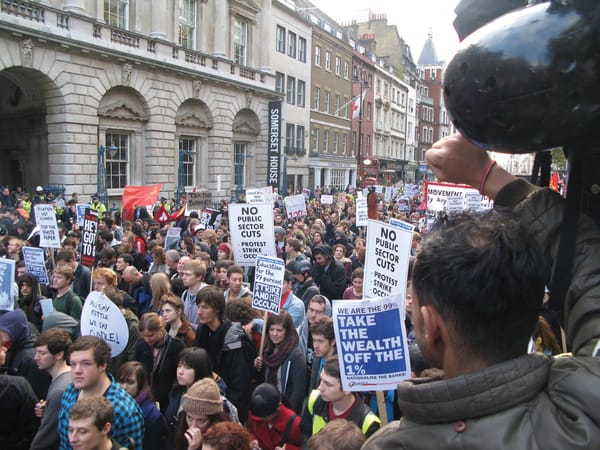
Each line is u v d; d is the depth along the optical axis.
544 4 0.89
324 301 5.46
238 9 29.94
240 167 31.70
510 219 1.03
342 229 13.21
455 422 0.91
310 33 40.16
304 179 40.62
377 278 3.68
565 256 1.01
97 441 3.12
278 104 32.00
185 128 26.91
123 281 7.74
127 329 4.93
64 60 20.06
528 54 0.84
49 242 8.27
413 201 24.78
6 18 17.77
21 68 18.95
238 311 5.59
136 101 23.80
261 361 4.96
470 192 8.62
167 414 4.51
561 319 1.10
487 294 0.92
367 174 37.78
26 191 23.02
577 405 0.83
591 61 0.83
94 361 3.56
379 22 69.44
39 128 21.95
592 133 0.89
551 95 0.84
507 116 0.88
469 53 0.92
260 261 5.33
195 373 4.14
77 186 20.83
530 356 0.95
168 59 24.81
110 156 23.14
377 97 56.12
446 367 1.01
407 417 1.00
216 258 10.12
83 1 20.73
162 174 25.02
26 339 4.87
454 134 1.26
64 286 6.47
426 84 82.75
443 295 0.96
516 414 0.88
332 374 3.53
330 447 2.63
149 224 14.10
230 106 29.34
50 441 3.85
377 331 3.21
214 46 28.45
